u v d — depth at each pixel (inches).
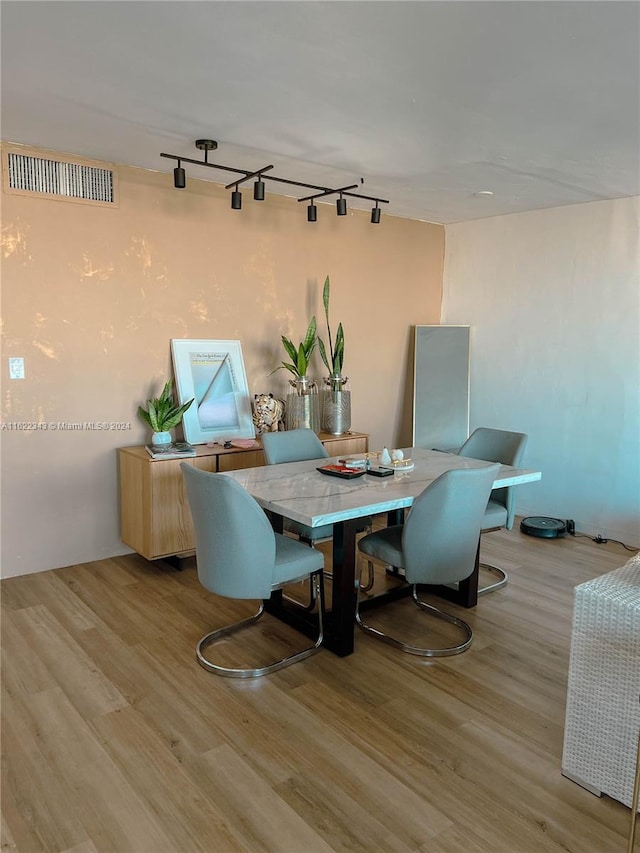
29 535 148.0
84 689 101.7
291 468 136.3
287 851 70.1
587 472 190.2
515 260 204.5
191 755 86.0
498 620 130.1
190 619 127.4
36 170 139.3
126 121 119.7
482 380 217.5
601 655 77.0
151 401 155.2
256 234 178.7
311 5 76.3
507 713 97.3
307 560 109.4
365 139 129.0
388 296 213.9
